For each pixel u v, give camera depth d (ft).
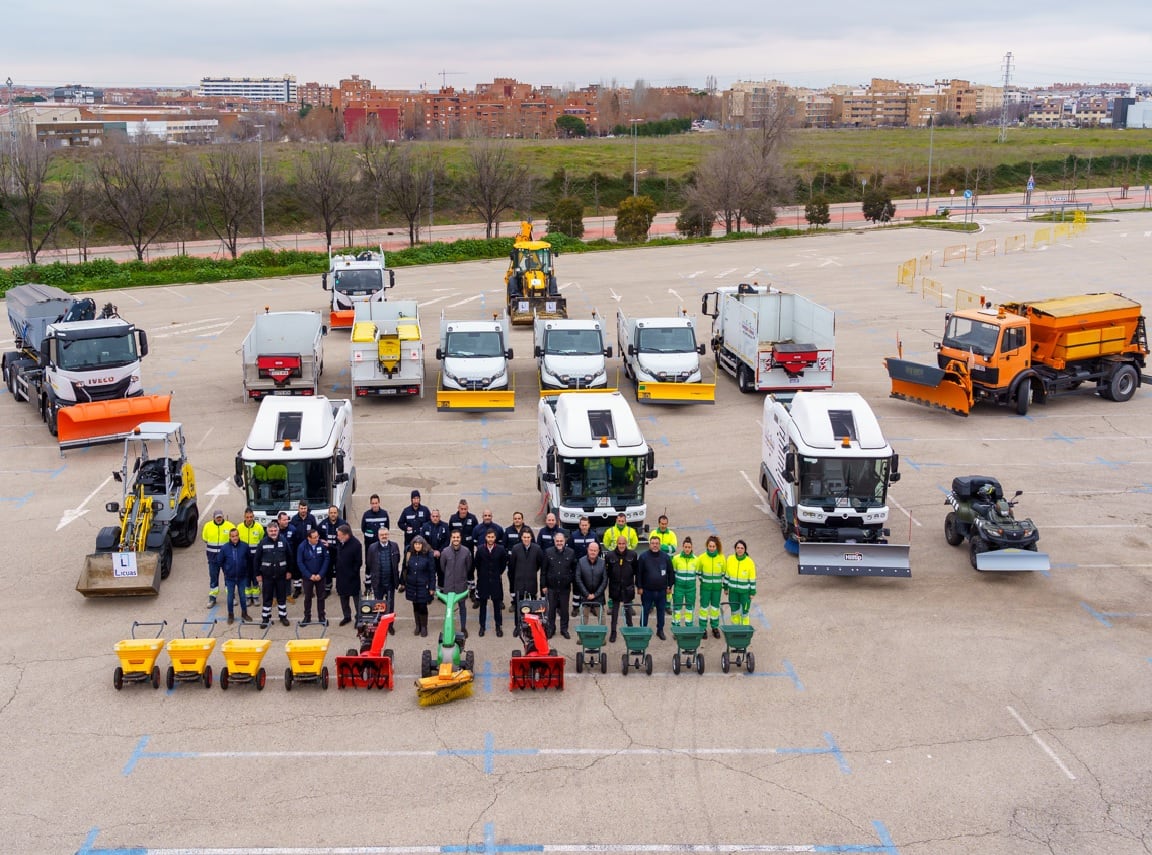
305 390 92.73
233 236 214.28
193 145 355.56
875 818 36.86
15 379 95.81
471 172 275.39
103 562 54.34
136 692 45.37
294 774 39.19
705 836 35.73
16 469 76.54
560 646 50.21
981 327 88.84
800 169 339.57
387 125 534.78
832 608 54.24
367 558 50.60
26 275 161.79
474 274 173.68
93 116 532.32
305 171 257.96
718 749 41.14
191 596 55.16
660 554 49.55
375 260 134.00
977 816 37.04
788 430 61.46
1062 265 172.45
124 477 57.82
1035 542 57.88
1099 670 47.85
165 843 35.14
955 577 58.18
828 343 93.09
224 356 114.01
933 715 43.83
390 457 78.84
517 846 35.06
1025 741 41.93
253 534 52.03
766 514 67.31
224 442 82.28
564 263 186.91
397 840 35.35
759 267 177.88
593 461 58.95
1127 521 66.23
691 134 510.17
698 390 90.74
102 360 83.30
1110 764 40.34
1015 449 80.89
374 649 45.47
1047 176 354.74
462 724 42.83
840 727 42.83
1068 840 35.76
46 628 51.42
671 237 233.55
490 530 50.57
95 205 222.69
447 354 93.56
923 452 80.12
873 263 180.34
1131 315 92.94
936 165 359.05
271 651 49.24
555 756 40.52
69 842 35.14
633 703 44.68
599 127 641.81
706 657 48.96
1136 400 95.71
